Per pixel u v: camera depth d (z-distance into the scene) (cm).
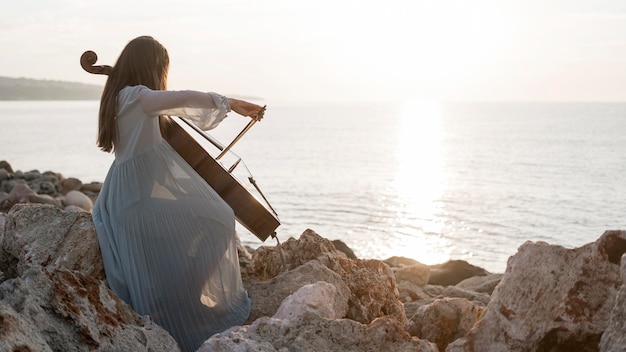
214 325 445
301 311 395
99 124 453
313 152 11056
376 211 4841
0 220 562
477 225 4450
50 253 460
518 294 369
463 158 10169
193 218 442
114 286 442
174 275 438
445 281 1129
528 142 14125
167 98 429
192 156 463
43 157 9225
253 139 14912
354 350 356
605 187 6600
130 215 439
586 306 353
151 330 380
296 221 4362
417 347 356
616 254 361
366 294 507
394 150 11825
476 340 370
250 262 561
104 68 457
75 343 337
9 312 307
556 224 4600
